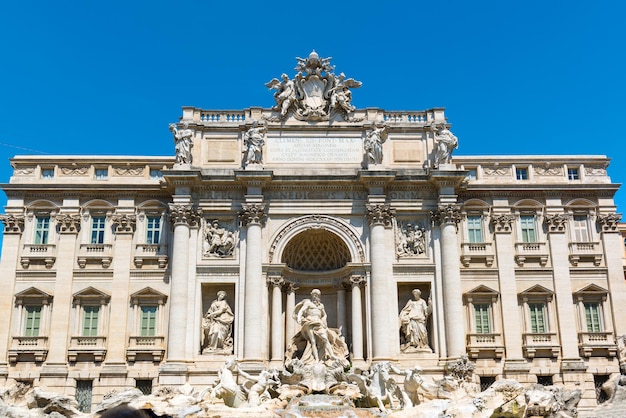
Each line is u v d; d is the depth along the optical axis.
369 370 46.66
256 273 48.12
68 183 51.38
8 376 47.44
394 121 53.09
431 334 48.75
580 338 49.41
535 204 52.44
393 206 50.53
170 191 50.78
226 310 48.44
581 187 52.53
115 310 49.00
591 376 48.34
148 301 49.31
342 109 52.72
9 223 50.56
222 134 52.03
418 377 40.28
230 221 50.28
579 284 50.81
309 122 52.47
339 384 43.38
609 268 51.00
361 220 50.31
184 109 52.19
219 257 49.16
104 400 42.94
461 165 53.34
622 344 48.84
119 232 50.69
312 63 53.25
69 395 46.78
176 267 48.09
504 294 50.09
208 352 47.44
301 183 50.31
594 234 52.12
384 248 49.22
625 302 50.22
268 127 51.88
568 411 41.59
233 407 40.16
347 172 50.91
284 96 52.44
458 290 48.38
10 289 49.25
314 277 51.31
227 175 49.81
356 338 47.66
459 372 46.22
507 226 51.59
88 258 49.91
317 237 51.03
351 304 49.94
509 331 49.19
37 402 42.84
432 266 49.50
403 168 51.59
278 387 43.22
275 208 50.19
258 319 47.25
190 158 50.62
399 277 49.28
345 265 49.94
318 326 47.16
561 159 53.56
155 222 51.69
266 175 49.09
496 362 48.66
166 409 37.59
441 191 50.22
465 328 49.47
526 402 38.94
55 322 48.53
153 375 47.56
